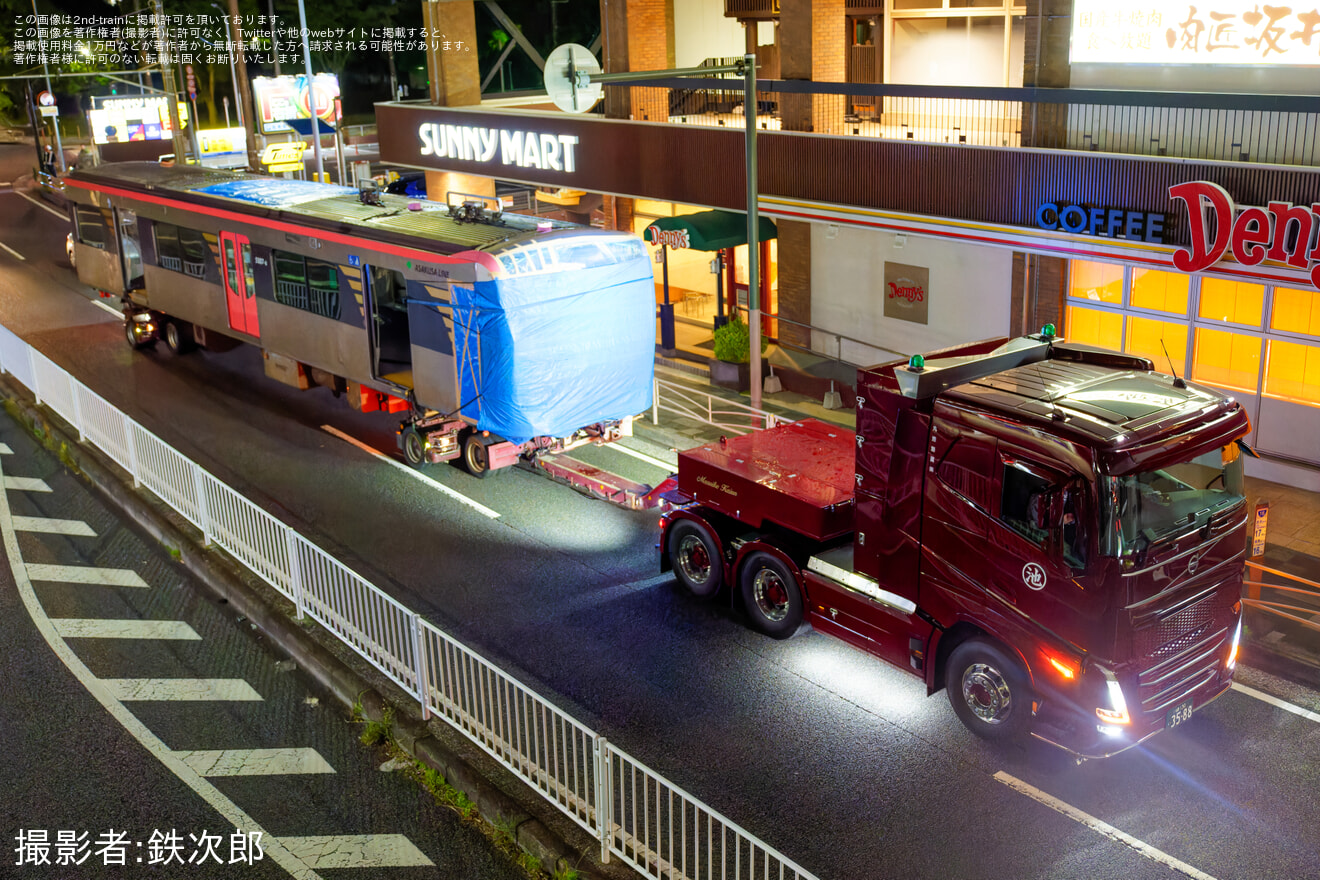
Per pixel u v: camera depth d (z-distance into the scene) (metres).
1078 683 8.71
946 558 9.55
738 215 21.41
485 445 15.88
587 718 10.34
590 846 8.32
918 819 8.80
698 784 9.32
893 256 19.12
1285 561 12.95
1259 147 13.89
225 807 9.19
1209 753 9.52
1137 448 8.34
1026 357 10.44
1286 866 8.18
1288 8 13.38
